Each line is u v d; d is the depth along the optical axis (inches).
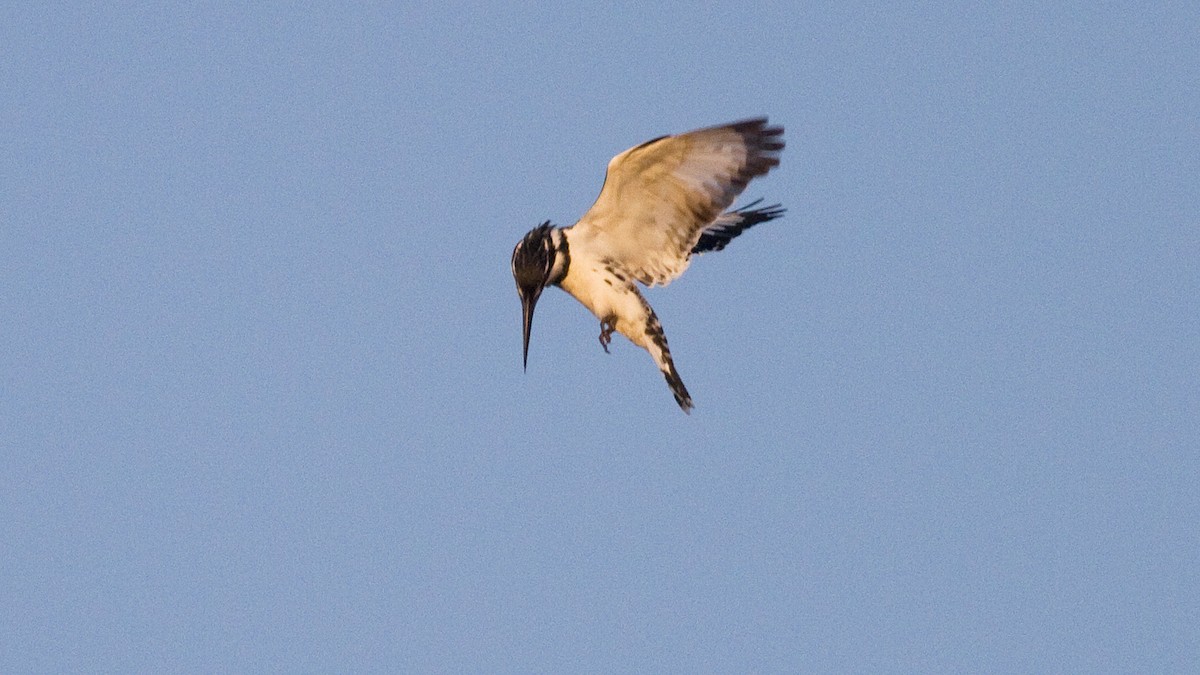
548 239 586.2
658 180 559.8
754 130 540.4
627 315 585.0
